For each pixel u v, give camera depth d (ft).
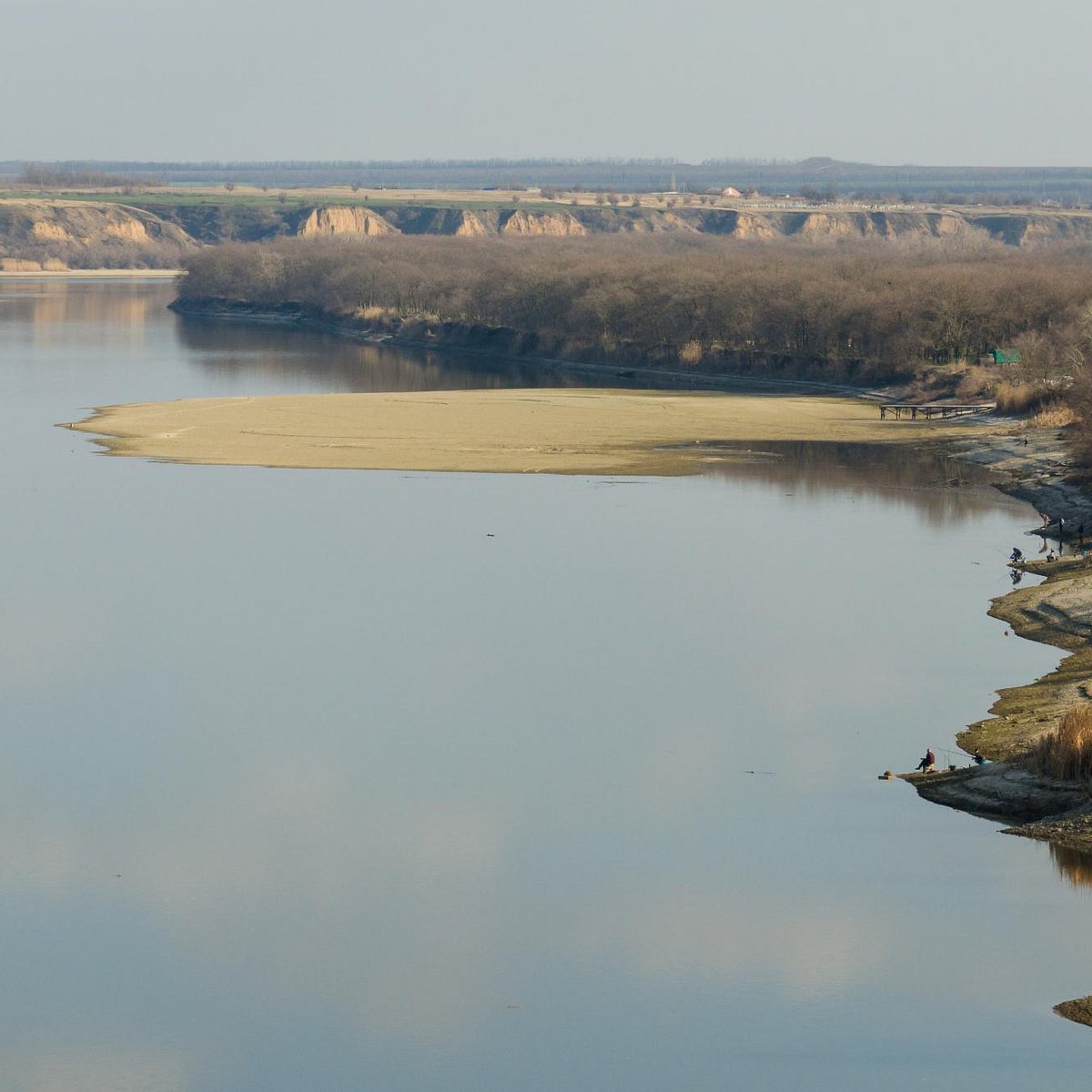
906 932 278.46
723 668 429.38
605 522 614.34
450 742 376.07
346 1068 243.40
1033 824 319.88
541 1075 240.12
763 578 526.98
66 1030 253.44
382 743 375.04
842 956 271.28
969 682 412.98
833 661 434.30
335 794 344.49
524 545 575.79
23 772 356.38
